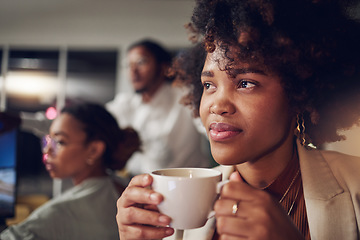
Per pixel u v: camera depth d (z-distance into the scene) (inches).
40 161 139.5
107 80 162.1
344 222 25.5
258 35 21.6
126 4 147.2
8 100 163.3
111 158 46.3
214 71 22.7
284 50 21.9
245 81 21.9
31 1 156.0
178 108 79.5
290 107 23.5
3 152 42.2
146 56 79.4
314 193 26.3
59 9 154.4
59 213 37.8
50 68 161.0
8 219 45.0
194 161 81.4
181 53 35.7
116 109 90.0
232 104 21.8
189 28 30.6
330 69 25.0
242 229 17.0
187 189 18.9
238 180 19.4
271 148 24.0
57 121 44.3
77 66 160.2
